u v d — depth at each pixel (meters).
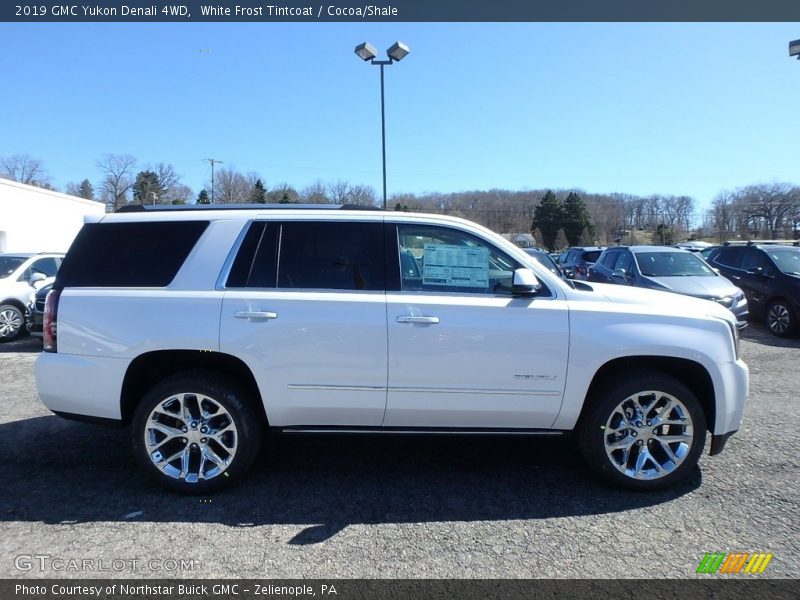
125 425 3.75
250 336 3.55
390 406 3.63
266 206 4.00
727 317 3.82
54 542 3.03
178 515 3.35
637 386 3.60
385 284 3.69
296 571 2.79
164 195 71.38
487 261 3.78
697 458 3.66
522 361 3.60
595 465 3.70
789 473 3.96
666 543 3.06
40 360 3.69
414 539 3.10
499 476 3.95
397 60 15.91
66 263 3.81
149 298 3.62
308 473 3.99
